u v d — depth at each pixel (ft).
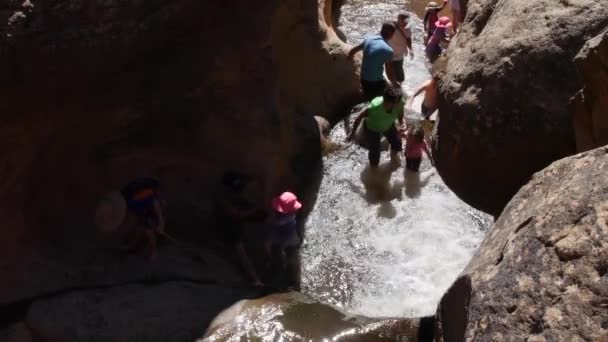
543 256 12.09
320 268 26.73
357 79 35.24
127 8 21.17
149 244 24.17
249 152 27.09
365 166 31.22
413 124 32.63
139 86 23.70
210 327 21.58
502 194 21.53
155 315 21.74
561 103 19.69
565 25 20.06
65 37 20.33
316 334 20.97
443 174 22.99
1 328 21.13
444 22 38.09
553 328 11.10
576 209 12.28
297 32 32.68
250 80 26.96
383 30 32.65
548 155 20.10
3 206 21.93
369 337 20.89
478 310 12.16
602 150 13.41
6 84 20.01
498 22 21.83
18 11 19.60
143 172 25.54
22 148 21.74
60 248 23.50
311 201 29.76
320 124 32.96
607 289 11.03
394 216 28.76
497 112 20.54
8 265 22.13
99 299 22.03
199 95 25.72
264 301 22.53
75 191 24.08
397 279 26.11
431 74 37.24
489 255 13.41
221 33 25.23
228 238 26.11
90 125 23.58
